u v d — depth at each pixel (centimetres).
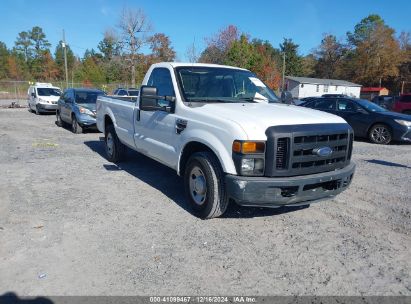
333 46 8781
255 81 616
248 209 525
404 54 7438
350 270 365
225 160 425
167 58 5547
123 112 707
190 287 330
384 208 543
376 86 7788
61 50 8256
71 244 407
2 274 345
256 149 409
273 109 481
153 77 607
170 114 535
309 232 453
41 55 8144
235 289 329
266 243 420
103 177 689
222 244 414
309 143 423
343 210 532
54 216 486
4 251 388
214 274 353
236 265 370
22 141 1105
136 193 592
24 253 385
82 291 321
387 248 414
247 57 4981
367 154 992
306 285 338
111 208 520
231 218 491
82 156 887
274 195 409
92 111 1284
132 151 916
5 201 541
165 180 673
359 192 620
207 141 449
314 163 434
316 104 1373
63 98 1494
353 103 1288
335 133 443
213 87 558
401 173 764
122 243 412
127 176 699
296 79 6325
